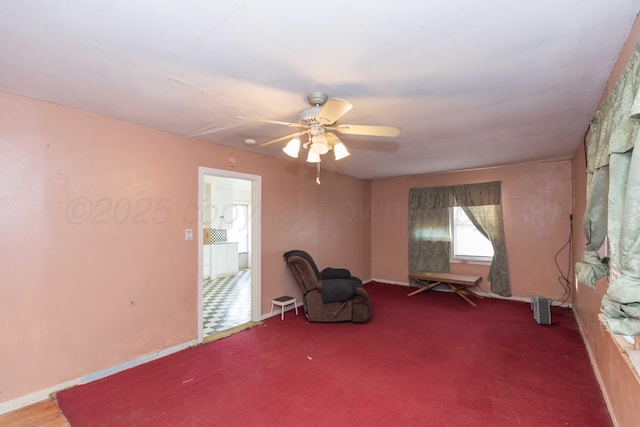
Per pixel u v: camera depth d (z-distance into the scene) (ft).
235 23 4.71
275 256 14.55
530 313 14.44
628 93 4.41
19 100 7.45
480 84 6.88
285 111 8.52
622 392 6.08
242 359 9.88
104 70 6.21
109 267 9.02
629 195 3.73
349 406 7.38
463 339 11.43
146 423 6.82
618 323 4.12
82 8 4.33
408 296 17.81
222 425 6.73
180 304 10.73
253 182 13.70
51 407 7.39
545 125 9.73
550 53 5.59
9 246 7.32
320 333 12.10
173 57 5.72
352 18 4.59
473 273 18.19
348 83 6.80
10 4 4.22
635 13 4.50
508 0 4.21
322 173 17.62
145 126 9.85
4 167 7.25
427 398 7.68
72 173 8.30
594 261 6.57
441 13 4.48
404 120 9.25
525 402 7.50
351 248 19.98
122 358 9.24
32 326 7.64
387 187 21.47
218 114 8.75
